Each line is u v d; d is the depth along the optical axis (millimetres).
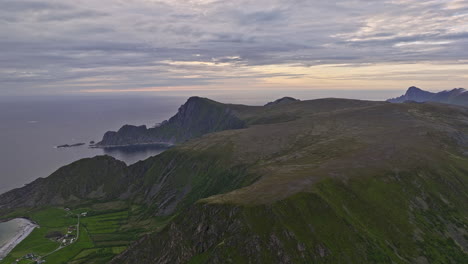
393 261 85500
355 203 105438
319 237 86812
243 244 84500
